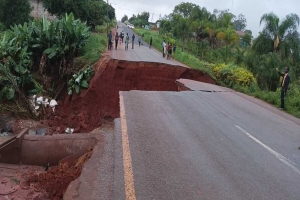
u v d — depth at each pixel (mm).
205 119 9641
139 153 6496
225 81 22109
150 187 5113
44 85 22156
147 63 21188
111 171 5887
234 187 5328
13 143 9727
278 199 5059
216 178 5613
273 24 27094
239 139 7977
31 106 19000
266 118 10789
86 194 5062
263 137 8375
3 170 9273
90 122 18984
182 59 26047
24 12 35094
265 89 22641
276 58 23688
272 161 6684
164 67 21297
